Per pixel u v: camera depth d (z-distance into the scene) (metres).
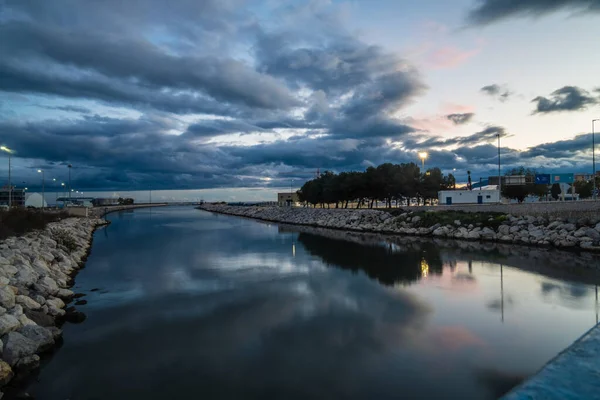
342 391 9.31
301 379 9.93
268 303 16.91
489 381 9.72
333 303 16.88
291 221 75.88
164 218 92.62
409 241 40.41
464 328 13.59
